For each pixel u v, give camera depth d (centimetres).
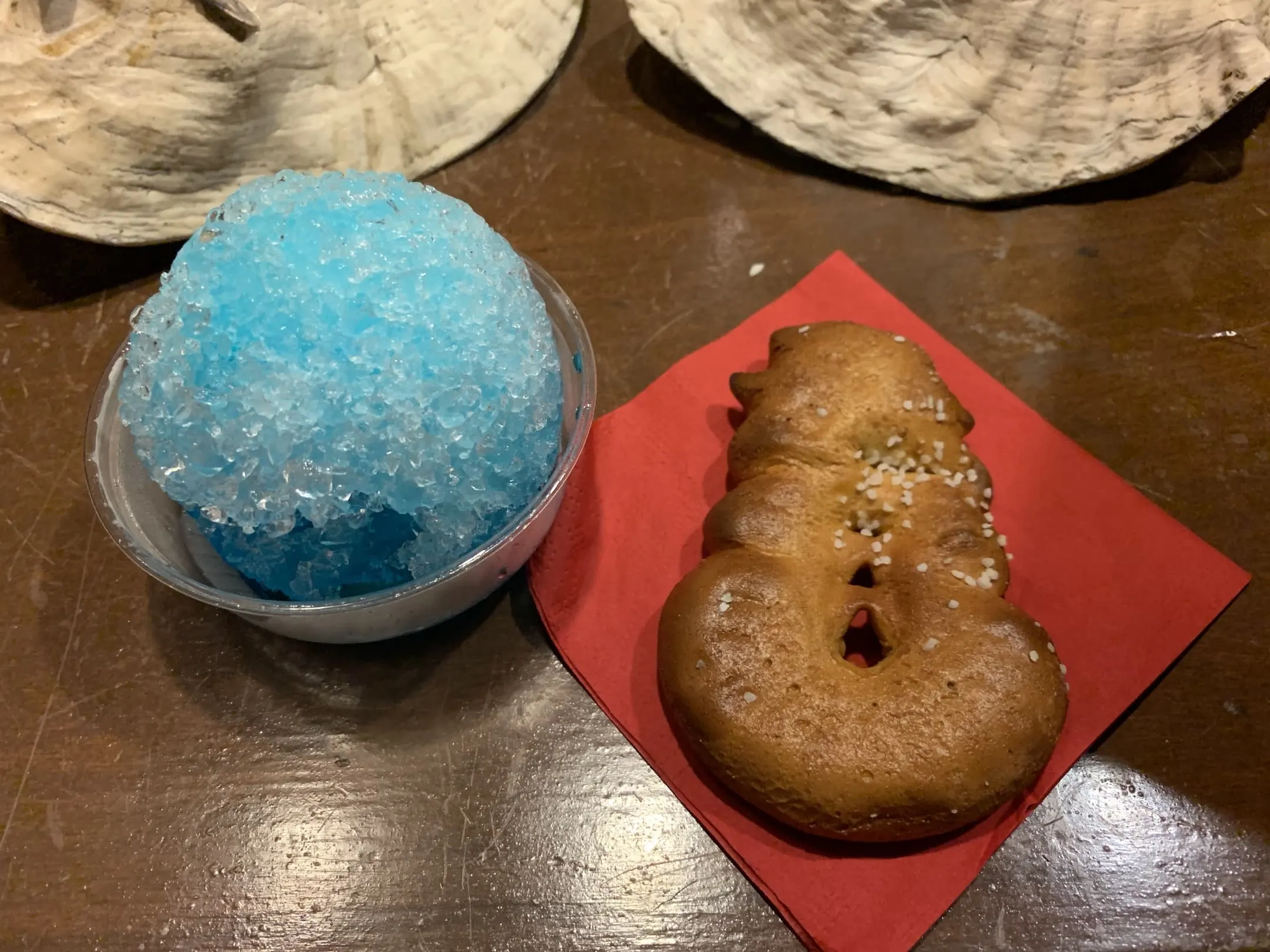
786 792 19
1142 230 29
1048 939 20
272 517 18
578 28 34
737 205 30
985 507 23
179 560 21
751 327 27
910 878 20
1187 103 28
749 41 30
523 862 21
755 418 24
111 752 22
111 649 23
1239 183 30
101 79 25
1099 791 21
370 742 22
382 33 28
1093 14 27
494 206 30
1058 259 29
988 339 28
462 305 19
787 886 20
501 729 22
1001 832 20
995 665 20
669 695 21
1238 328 27
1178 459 25
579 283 29
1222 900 20
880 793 19
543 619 23
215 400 18
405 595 19
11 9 24
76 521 25
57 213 26
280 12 26
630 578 23
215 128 27
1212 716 22
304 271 18
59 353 28
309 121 28
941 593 21
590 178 31
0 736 22
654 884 20
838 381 23
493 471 20
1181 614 23
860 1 28
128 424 19
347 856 21
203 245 19
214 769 22
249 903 20
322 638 21
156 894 20
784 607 21
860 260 29
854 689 20
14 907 20
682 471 25
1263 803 21
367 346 18
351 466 18
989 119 29
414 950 20
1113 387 27
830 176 31
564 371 23
